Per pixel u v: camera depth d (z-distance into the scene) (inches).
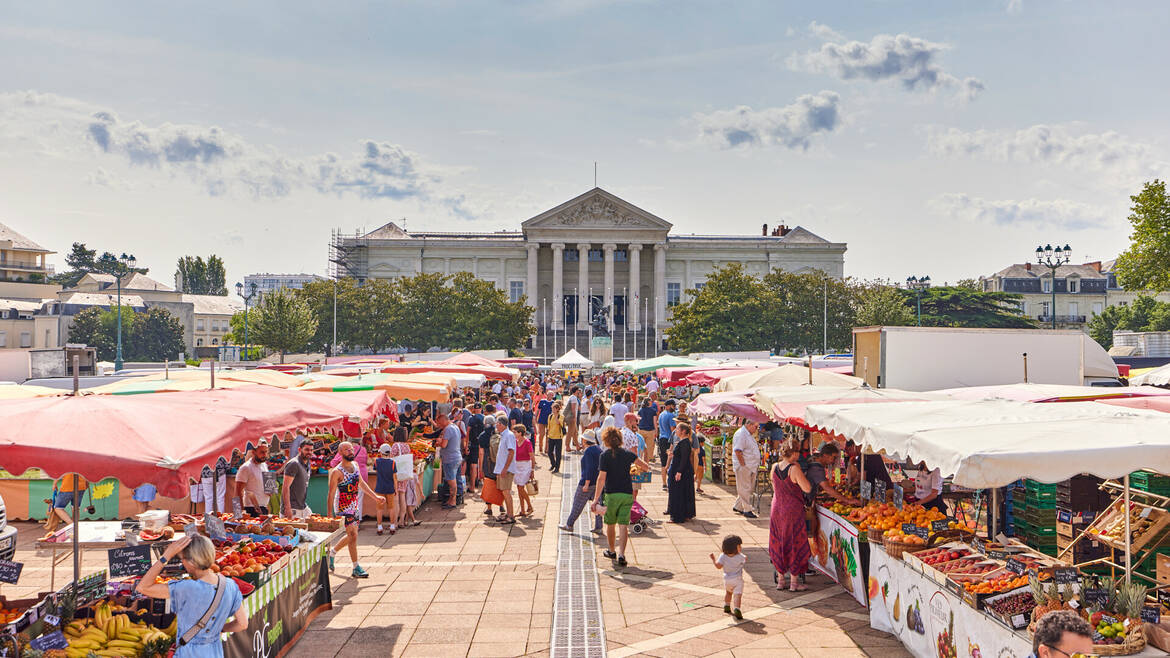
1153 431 311.7
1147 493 364.8
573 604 453.7
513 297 4697.3
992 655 297.6
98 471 292.5
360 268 4643.2
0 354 1333.7
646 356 4340.6
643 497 811.4
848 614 431.8
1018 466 294.0
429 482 809.5
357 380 843.4
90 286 5039.4
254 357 3752.5
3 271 4525.1
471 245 4662.9
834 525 488.1
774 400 559.8
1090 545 401.1
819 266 4697.3
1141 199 1472.7
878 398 558.9
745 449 705.0
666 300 4714.6
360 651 383.6
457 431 764.0
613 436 545.6
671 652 378.9
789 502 475.8
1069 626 193.2
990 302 4069.9
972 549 378.0
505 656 377.1
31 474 690.8
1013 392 598.9
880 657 369.7
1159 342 1959.9
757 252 4717.0
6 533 360.8
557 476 952.3
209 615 283.7
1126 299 4670.3
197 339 5226.4
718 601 458.3
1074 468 292.5
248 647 329.7
